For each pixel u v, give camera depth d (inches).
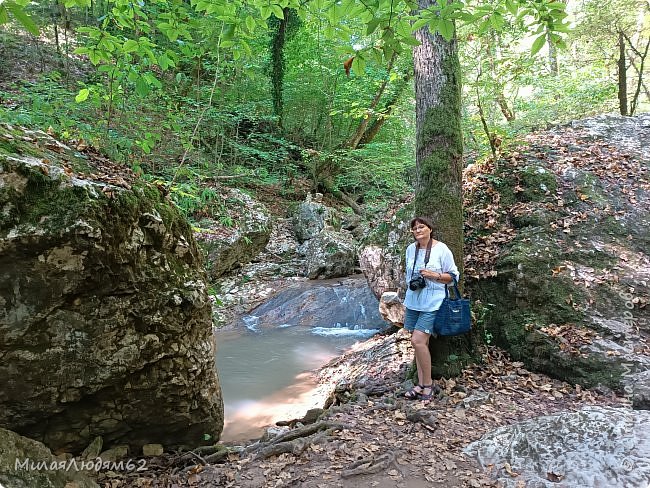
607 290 176.4
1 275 82.9
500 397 149.2
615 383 148.3
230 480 105.3
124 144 179.8
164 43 362.9
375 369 200.4
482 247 206.8
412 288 154.6
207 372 125.7
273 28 474.9
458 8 78.2
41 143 103.1
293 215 479.2
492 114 373.4
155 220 108.7
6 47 387.5
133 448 117.1
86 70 422.3
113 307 98.5
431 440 121.3
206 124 421.7
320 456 114.7
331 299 338.0
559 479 96.3
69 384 95.0
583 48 565.9
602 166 243.9
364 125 536.4
